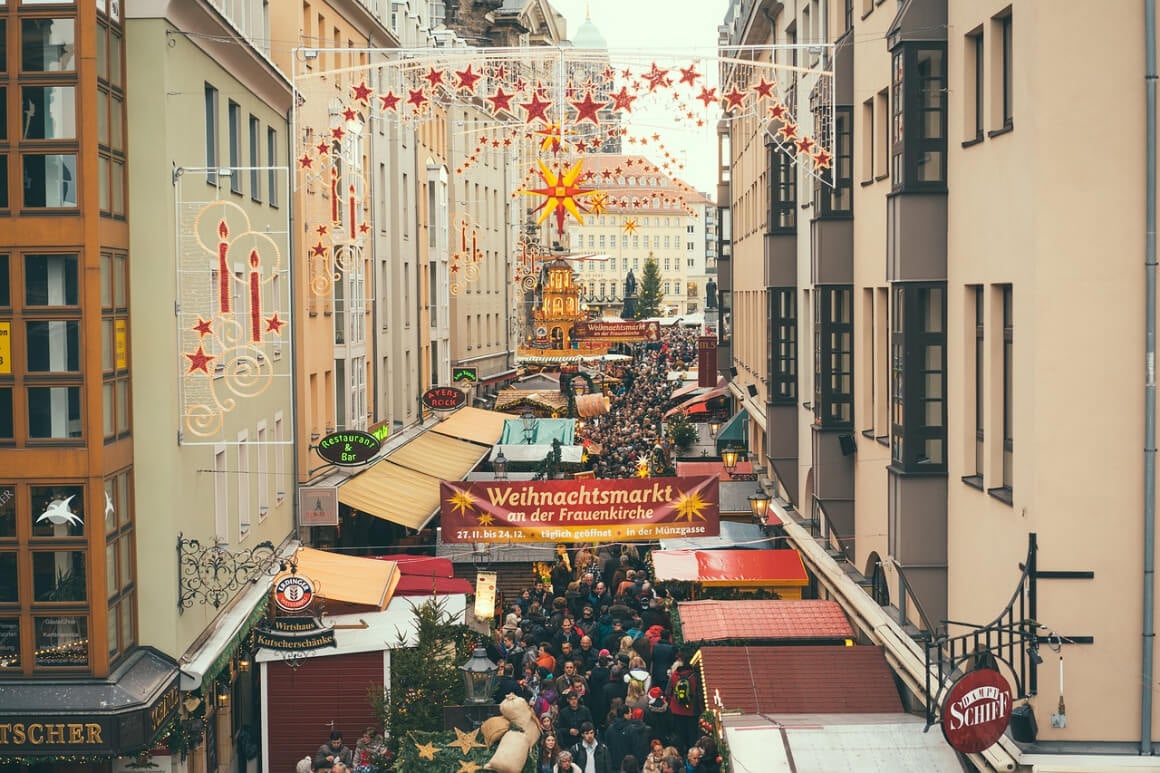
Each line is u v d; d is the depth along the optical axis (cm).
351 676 2277
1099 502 1530
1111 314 1524
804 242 3234
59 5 1819
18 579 1820
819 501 2689
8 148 1822
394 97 2359
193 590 2036
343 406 3650
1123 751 1520
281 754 2278
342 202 3628
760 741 1736
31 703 1788
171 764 1969
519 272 8362
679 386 7781
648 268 15950
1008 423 1722
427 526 3816
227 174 2208
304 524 3047
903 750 1720
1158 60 1509
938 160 1942
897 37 1958
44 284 1827
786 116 2920
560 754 1919
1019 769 1516
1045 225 1527
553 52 2297
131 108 1984
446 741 1811
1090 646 1531
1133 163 1519
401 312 4541
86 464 1820
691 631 2317
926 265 1947
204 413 2158
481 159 7012
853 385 2647
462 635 2250
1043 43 1521
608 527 2544
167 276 1986
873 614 2236
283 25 3262
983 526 1762
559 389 6881
